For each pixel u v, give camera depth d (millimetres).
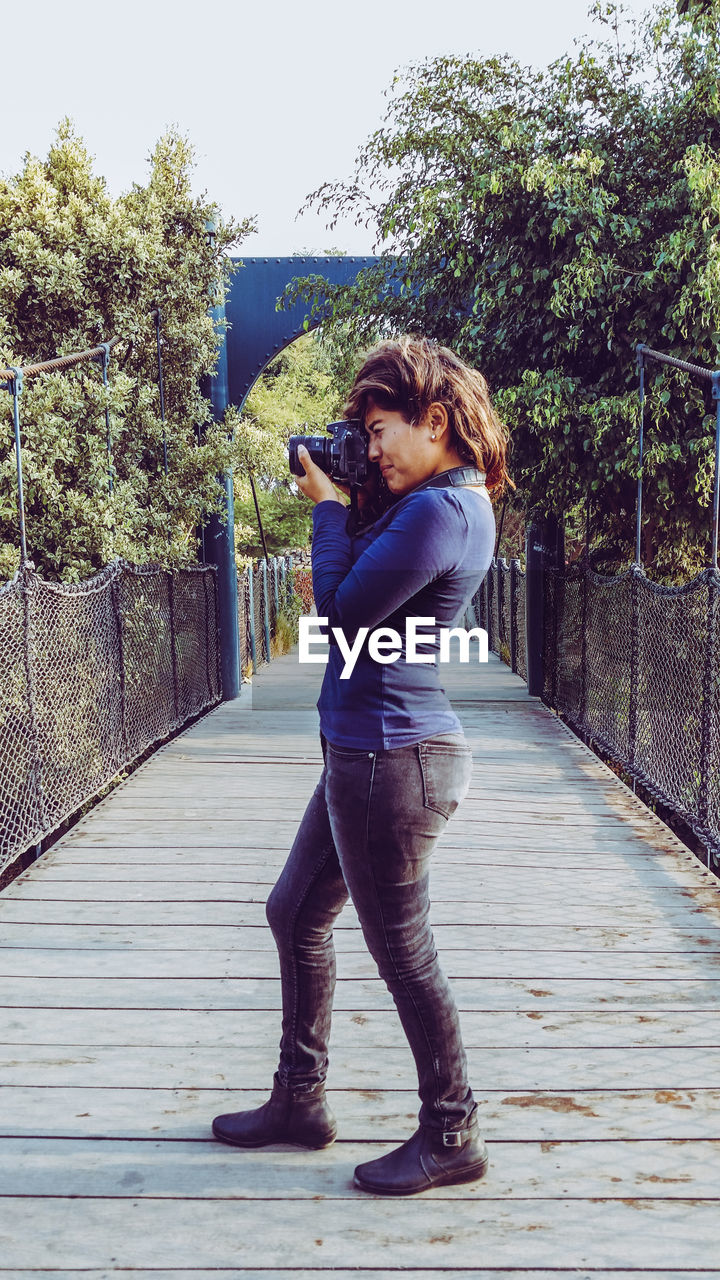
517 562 10586
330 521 1632
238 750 6230
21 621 3980
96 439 5953
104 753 5090
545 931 3131
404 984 1688
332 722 1600
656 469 6289
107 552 5707
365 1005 2607
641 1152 1924
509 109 6832
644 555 7449
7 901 3414
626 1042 2383
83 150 6812
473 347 6930
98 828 4363
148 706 6055
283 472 13203
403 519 1489
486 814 4633
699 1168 1873
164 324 7039
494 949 2977
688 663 4629
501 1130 1997
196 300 7254
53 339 6387
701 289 5730
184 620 7148
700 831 4156
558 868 3805
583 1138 1971
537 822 4504
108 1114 2070
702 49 6207
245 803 4812
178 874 3703
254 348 8422
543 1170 1862
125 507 6066
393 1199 1776
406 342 1588
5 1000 2639
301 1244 1660
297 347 22703
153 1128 2016
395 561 1476
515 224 6645
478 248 7078
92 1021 2514
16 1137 1984
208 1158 1913
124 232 6355
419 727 1564
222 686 8484
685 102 6293
